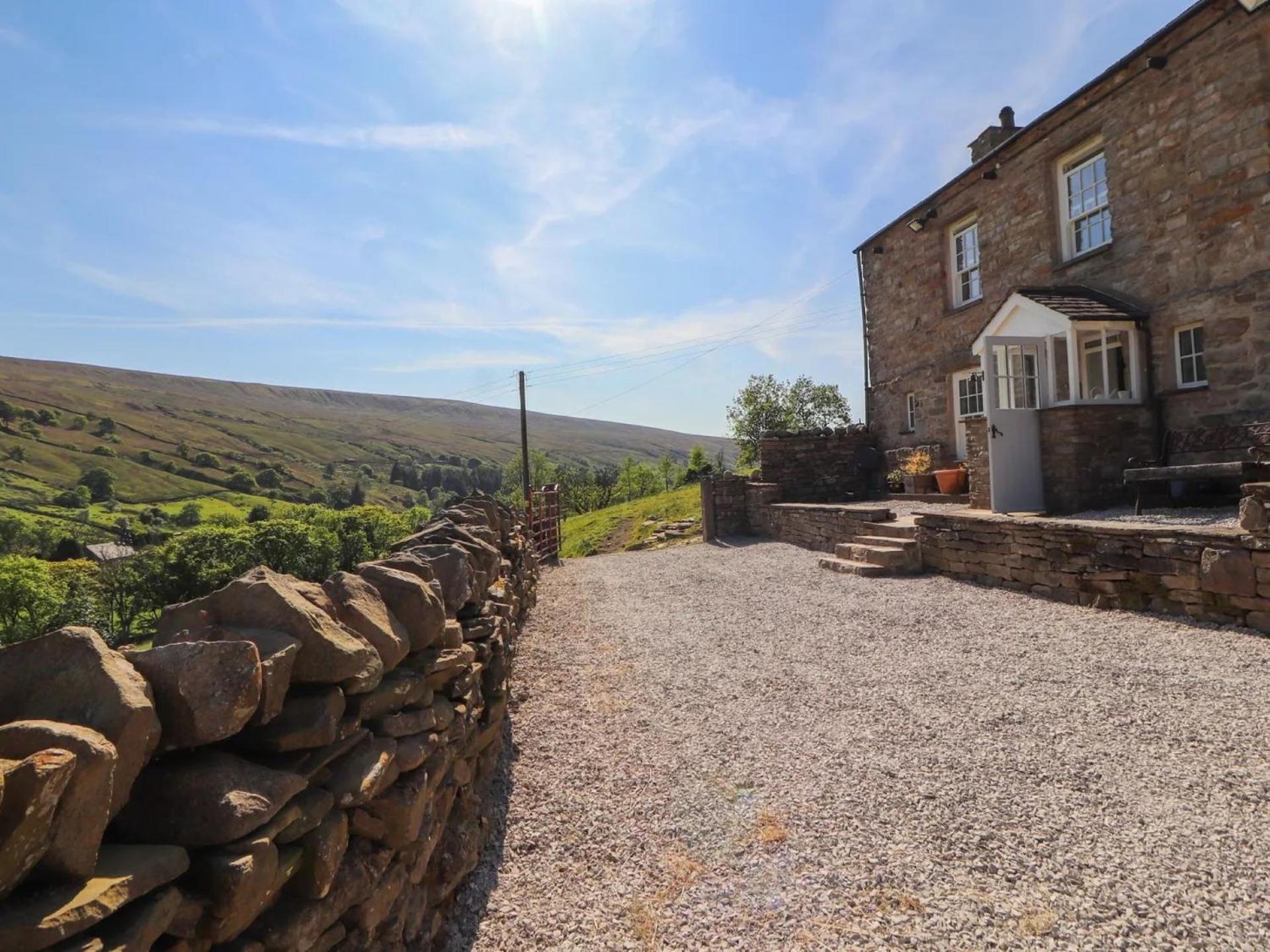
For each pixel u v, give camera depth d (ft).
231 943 4.49
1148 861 8.18
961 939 7.14
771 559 34.14
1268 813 8.99
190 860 4.30
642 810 10.23
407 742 7.24
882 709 13.39
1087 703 12.85
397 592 8.27
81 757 3.51
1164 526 18.10
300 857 5.20
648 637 20.18
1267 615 14.97
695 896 8.18
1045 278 33.68
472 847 8.80
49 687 4.13
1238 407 24.59
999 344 28.81
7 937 3.04
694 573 31.76
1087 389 29.07
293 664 5.63
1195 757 10.54
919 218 42.78
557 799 10.68
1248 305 24.17
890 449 47.85
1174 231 26.71
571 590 29.81
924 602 21.58
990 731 12.01
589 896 8.31
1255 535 15.20
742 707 14.01
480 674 10.68
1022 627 17.87
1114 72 28.58
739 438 89.61
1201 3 24.66
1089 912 7.40
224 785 4.53
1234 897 7.48
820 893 8.04
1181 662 14.24
